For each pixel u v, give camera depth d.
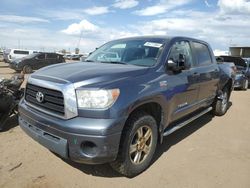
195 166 3.97
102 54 4.75
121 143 3.28
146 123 3.58
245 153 4.54
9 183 3.33
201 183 3.50
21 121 3.85
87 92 3.04
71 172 3.66
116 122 3.03
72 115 3.07
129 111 3.18
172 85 4.05
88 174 3.62
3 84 5.32
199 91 5.16
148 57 4.11
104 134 2.96
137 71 3.59
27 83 3.78
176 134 5.40
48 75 3.49
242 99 10.47
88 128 2.96
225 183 3.52
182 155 4.35
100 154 3.01
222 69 6.53
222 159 4.25
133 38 4.92
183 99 4.54
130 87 3.29
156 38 4.59
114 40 5.26
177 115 4.48
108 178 3.54
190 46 5.02
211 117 6.91
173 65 4.04
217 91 6.54
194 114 5.55
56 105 3.22
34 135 3.47
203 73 5.21
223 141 5.10
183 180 3.55
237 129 5.92
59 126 3.09
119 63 4.17
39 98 3.42
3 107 5.04
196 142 4.98
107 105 3.02
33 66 19.52
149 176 3.62
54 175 3.56
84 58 4.97
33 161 3.93
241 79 13.16
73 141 3.02
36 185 3.31
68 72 3.49
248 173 3.81
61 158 4.04
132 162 3.48
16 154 4.14
